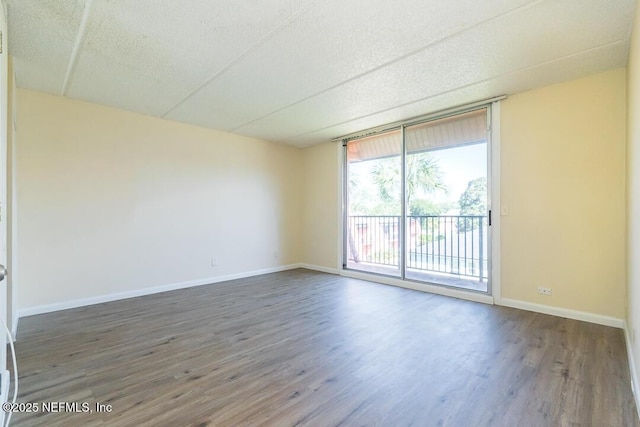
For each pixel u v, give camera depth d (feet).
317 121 13.38
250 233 16.05
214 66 8.44
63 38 7.13
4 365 5.18
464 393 5.58
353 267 16.85
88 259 11.05
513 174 10.46
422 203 13.47
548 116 9.75
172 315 9.91
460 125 12.22
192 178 13.87
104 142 11.44
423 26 6.64
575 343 7.59
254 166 16.28
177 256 13.35
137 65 8.39
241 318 9.61
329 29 6.76
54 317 9.69
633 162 6.60
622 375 6.10
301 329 8.70
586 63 8.29
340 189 16.47
